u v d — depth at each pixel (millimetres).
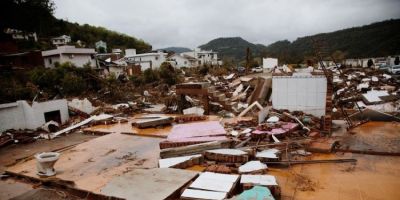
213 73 34812
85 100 15180
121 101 19141
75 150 8570
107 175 6352
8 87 16094
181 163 6309
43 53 29625
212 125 9508
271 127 8180
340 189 4867
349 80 19062
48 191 5941
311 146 6934
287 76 10133
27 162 7734
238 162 6230
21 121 12273
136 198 4809
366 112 9805
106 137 10109
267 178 5023
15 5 31656
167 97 19000
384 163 5934
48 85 18641
